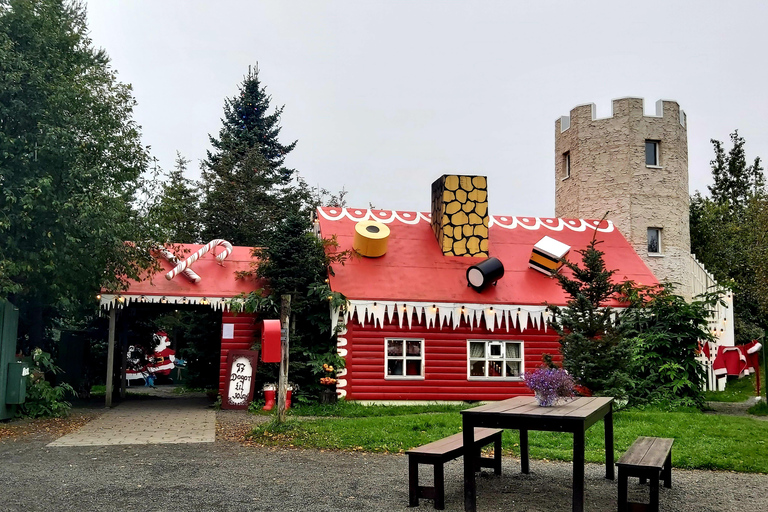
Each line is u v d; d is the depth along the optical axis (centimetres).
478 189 2261
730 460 1112
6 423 1444
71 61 1711
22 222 1473
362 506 788
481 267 2058
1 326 1438
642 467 757
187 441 1233
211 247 2084
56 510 744
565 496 867
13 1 1518
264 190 4134
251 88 5347
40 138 1506
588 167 2819
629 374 1786
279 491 848
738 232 3744
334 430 1304
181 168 3947
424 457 799
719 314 2722
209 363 2595
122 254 1753
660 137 2770
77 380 2208
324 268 2039
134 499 794
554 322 1711
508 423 759
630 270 2303
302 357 1930
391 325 1988
